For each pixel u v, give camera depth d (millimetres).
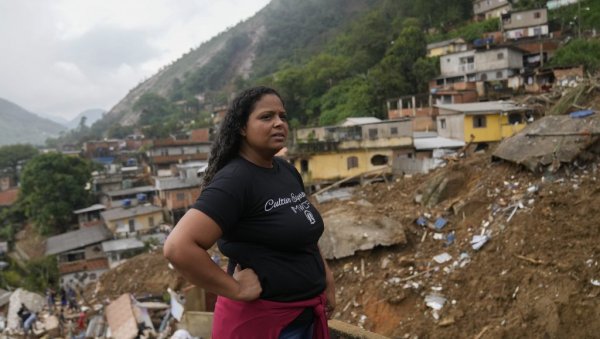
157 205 39031
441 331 8953
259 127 1937
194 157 51312
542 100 27062
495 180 12289
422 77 44594
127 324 13891
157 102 126125
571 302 7855
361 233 11742
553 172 10898
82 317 15766
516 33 46531
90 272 30000
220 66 168250
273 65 123125
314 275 2059
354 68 56156
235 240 1941
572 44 39781
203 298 12906
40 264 28938
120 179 47750
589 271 8102
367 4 125625
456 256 10508
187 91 157250
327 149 26750
